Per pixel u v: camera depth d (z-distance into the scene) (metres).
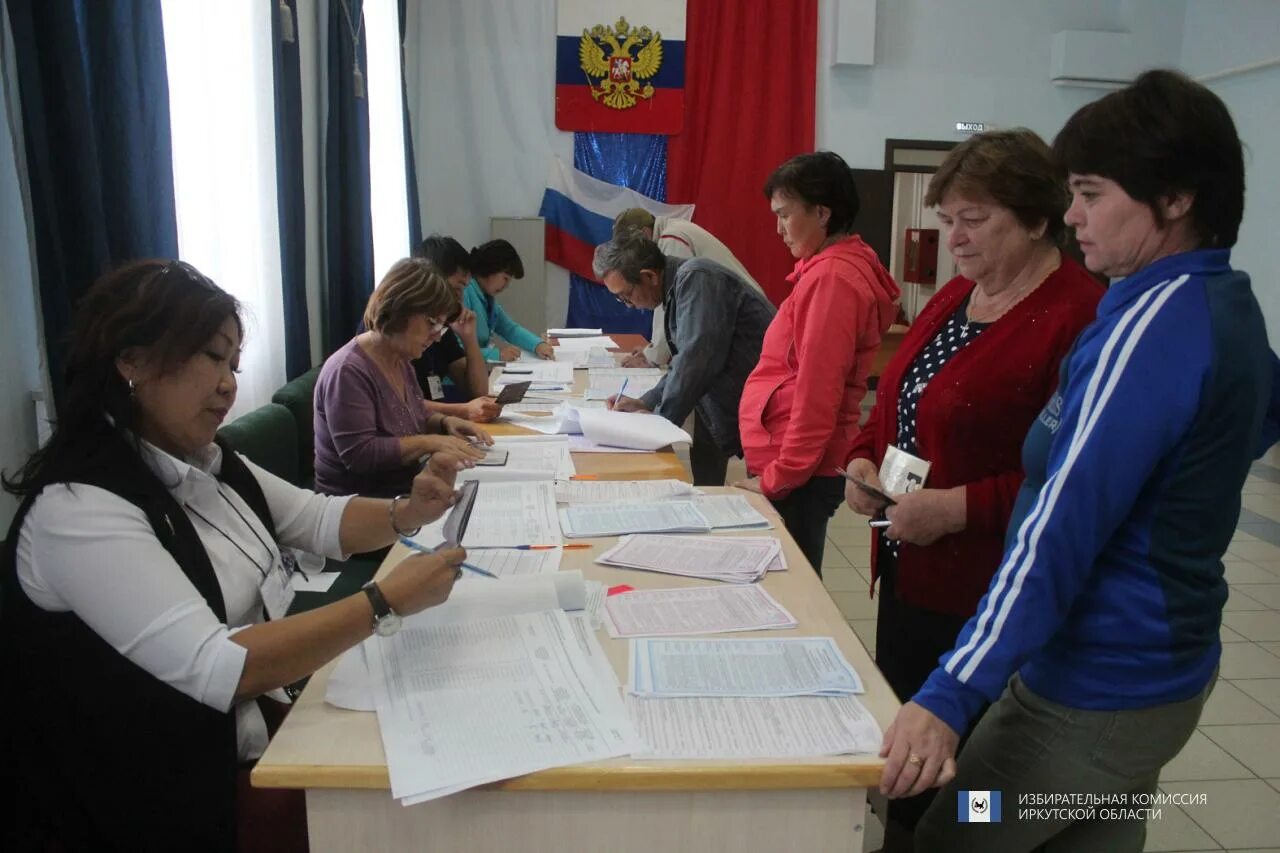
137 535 1.04
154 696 1.04
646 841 0.94
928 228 6.77
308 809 0.92
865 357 1.97
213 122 2.57
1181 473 0.89
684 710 1.00
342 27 3.81
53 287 1.55
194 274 1.13
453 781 0.87
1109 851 1.11
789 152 6.20
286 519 1.45
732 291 2.46
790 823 0.94
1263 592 3.30
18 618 1.05
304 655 1.01
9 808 1.10
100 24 1.76
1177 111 0.87
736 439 2.59
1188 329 0.86
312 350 3.86
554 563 1.42
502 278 4.14
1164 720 0.98
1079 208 0.96
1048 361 1.29
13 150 1.53
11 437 1.57
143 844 1.08
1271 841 1.91
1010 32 6.25
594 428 2.28
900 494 1.39
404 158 5.20
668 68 6.04
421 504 1.44
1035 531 0.91
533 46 6.03
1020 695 1.06
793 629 1.21
